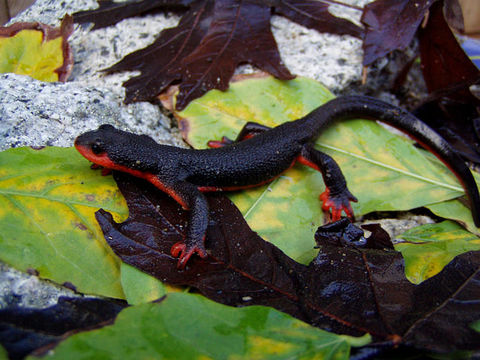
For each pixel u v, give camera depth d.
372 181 0.22
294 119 0.23
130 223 0.19
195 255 0.18
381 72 0.26
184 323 0.16
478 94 0.27
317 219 0.21
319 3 0.26
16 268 0.17
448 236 0.21
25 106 0.21
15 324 0.16
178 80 0.24
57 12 0.27
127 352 0.15
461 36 0.27
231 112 0.23
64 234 0.18
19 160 0.19
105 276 0.18
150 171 0.20
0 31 0.23
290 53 0.26
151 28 0.26
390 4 0.25
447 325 0.17
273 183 0.22
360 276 0.18
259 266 0.18
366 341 0.16
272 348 0.16
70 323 0.17
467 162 0.25
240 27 0.24
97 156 0.20
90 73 0.24
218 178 0.21
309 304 0.17
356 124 0.24
